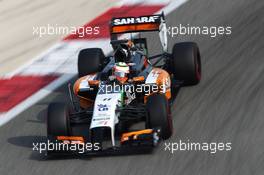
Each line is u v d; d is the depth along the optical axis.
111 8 61.88
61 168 33.28
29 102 43.88
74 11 62.22
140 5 61.75
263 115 37.28
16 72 49.88
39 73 49.25
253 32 51.12
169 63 42.81
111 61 39.75
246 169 31.28
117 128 35.16
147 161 32.97
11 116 41.81
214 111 38.56
